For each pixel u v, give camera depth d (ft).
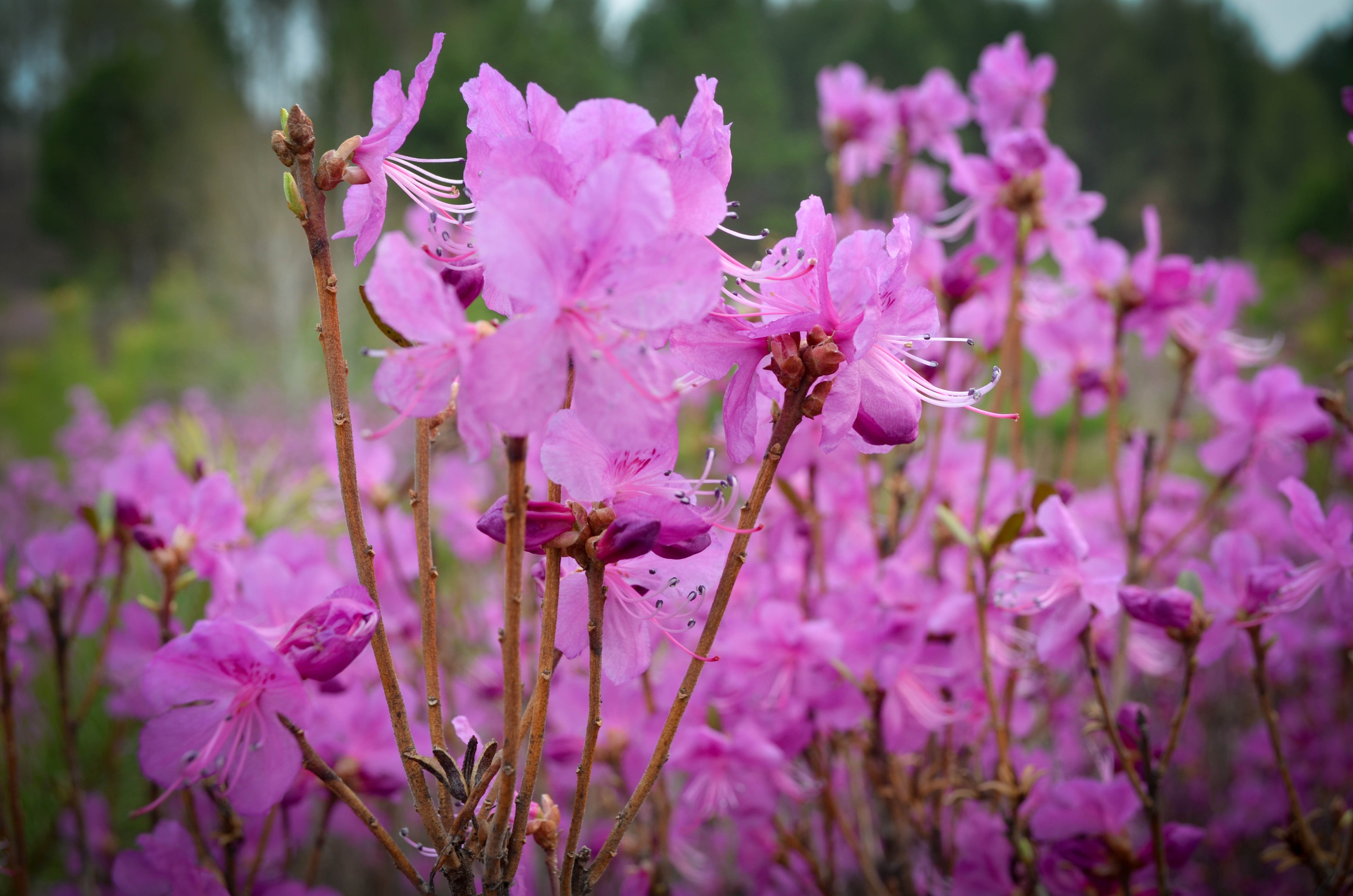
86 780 1.66
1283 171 25.48
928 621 1.25
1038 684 1.66
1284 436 1.52
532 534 0.86
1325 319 6.18
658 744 0.87
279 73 19.48
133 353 10.68
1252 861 1.93
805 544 1.61
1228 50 30.50
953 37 30.14
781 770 1.28
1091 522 2.04
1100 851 1.15
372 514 1.68
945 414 1.65
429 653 0.89
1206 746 2.03
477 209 0.88
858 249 0.87
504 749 0.84
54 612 1.28
